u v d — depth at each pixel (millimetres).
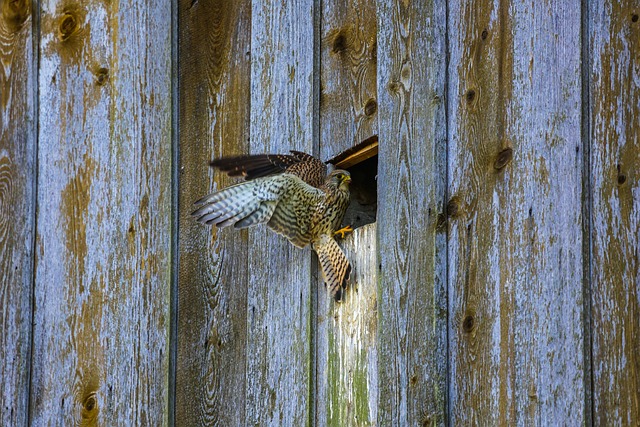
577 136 9492
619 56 9508
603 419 9031
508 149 9727
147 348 10375
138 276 10453
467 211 9805
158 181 10648
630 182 9297
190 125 10859
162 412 10312
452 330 9656
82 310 10266
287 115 10828
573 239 9352
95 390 10180
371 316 9945
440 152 9992
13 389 10047
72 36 10656
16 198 10344
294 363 10320
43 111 10508
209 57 11000
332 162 10727
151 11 10883
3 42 10586
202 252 10648
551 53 9703
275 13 10984
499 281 9539
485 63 9961
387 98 10328
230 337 10523
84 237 10383
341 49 10766
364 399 9867
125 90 10688
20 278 10211
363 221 11664
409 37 10320
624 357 9078
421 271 9820
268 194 10062
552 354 9234
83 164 10492
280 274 10523
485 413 9398
